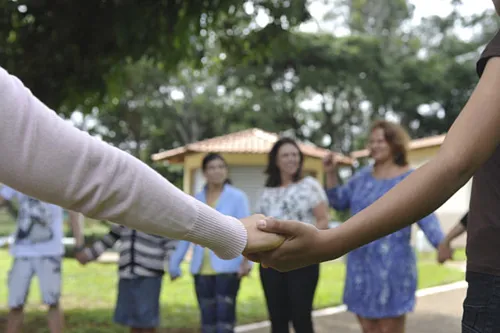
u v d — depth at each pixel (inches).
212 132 1459.2
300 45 313.4
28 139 50.0
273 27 293.7
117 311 216.4
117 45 273.3
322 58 1266.0
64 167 51.2
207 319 218.2
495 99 56.7
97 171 52.6
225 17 311.1
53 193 51.6
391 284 179.6
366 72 1298.0
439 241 187.5
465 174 57.3
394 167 187.2
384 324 181.9
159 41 285.7
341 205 203.5
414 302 181.9
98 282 457.4
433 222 189.2
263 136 733.3
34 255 228.4
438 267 571.2
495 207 61.2
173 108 1376.7
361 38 1286.9
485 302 60.9
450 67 1408.7
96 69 287.9
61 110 307.9
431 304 378.9
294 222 63.1
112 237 227.0
